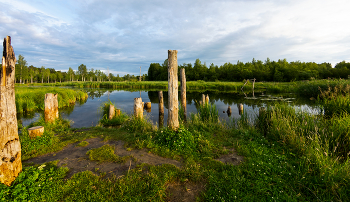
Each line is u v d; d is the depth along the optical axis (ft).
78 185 9.89
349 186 9.37
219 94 79.66
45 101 25.21
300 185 9.78
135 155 14.17
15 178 9.45
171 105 18.25
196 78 209.97
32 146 14.92
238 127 23.16
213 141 17.58
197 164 12.60
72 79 288.51
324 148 13.05
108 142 17.48
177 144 15.40
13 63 9.44
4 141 8.98
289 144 15.47
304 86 67.31
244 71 181.68
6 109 9.07
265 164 12.10
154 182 10.11
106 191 9.37
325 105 24.94
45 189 9.43
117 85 140.67
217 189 9.75
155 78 264.72
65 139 18.16
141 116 25.22
